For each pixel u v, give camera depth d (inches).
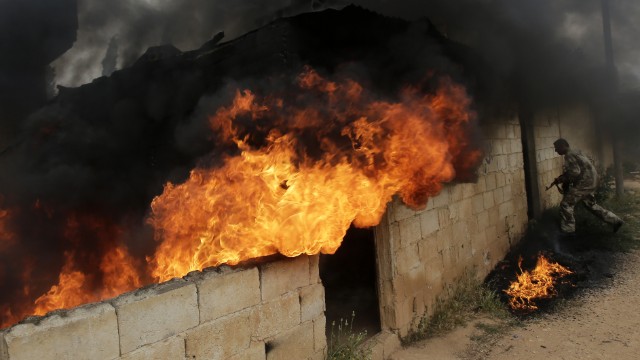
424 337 201.8
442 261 231.8
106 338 97.0
